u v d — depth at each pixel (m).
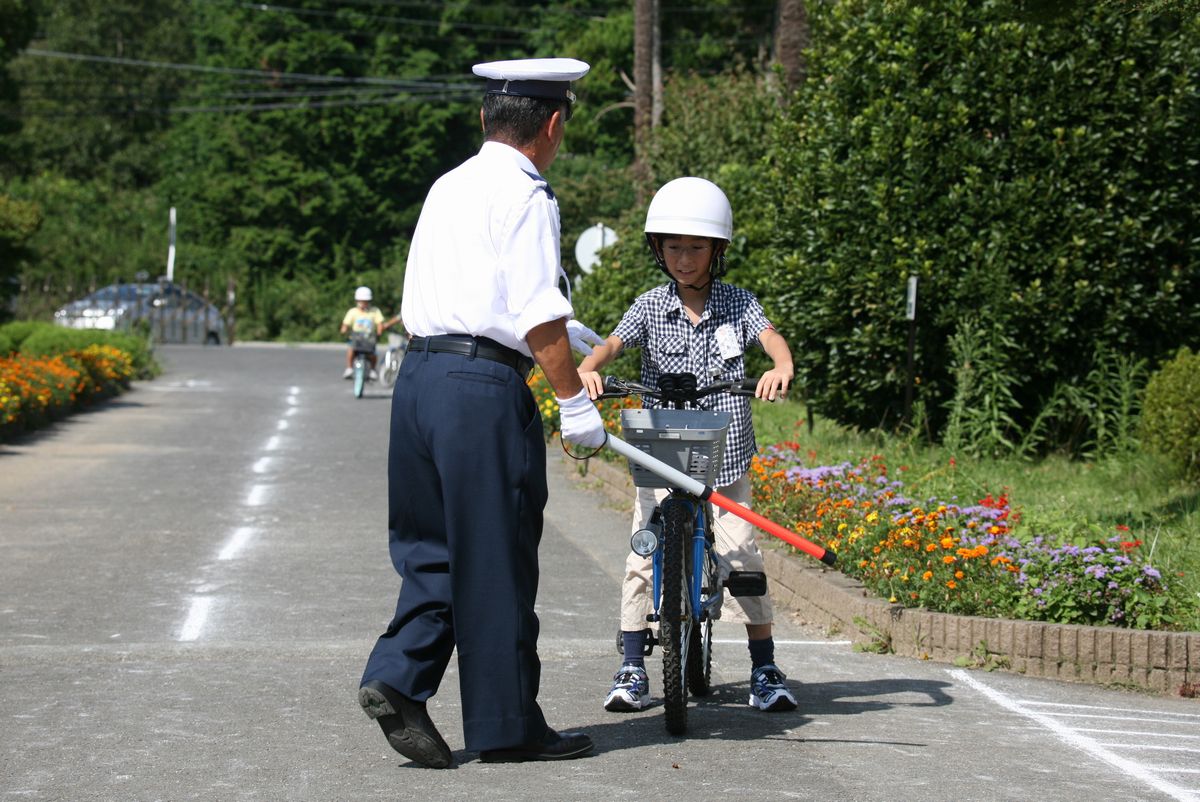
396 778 5.95
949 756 6.47
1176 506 12.84
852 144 16.81
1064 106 15.69
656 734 6.76
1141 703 7.84
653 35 47.72
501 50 80.00
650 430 6.61
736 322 7.25
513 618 5.98
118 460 18.86
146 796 5.71
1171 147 15.57
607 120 65.12
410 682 5.98
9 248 39.25
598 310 24.34
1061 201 15.70
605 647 8.75
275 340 73.06
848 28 17.14
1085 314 15.95
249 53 77.69
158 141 97.12
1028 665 8.43
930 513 10.45
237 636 8.95
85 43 95.69
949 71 16.09
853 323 16.81
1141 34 15.40
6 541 12.62
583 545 12.85
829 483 12.56
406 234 78.75
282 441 21.33
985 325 16.08
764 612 7.32
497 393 5.94
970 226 15.98
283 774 6.02
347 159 77.50
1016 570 9.07
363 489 16.27
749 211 22.91
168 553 12.10
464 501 5.90
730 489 7.29
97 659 8.29
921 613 8.77
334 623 9.38
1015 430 16.78
